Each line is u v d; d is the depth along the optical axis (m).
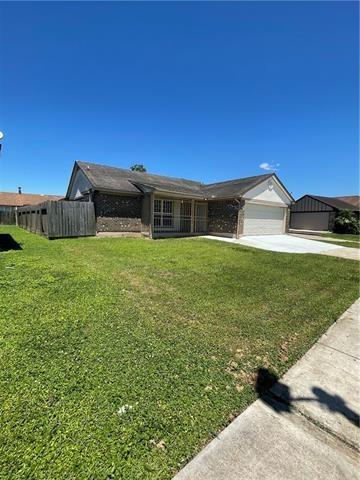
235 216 14.17
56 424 1.62
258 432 1.65
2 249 8.38
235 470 1.38
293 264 7.32
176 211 16.06
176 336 2.87
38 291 4.13
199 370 2.28
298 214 27.56
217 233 15.30
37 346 2.55
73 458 1.40
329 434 1.66
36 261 6.40
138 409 1.79
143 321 3.20
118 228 13.55
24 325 2.96
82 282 4.68
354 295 4.70
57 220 11.85
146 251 8.48
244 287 4.84
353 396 2.04
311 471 1.39
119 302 3.79
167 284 4.83
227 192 14.86
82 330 2.90
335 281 5.62
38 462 1.37
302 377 2.27
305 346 2.83
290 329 3.21
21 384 1.98
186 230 16.45
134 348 2.58
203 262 7.01
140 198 14.15
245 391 2.04
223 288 4.71
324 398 2.01
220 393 2.00
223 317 3.44
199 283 4.97
